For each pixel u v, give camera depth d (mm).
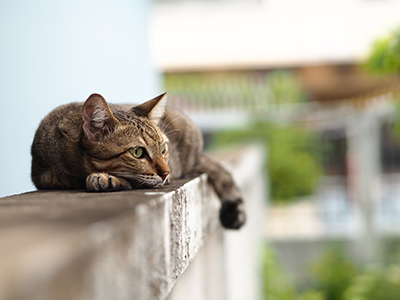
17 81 4020
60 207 1072
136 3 8180
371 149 11828
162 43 14859
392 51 4602
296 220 12469
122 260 833
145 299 974
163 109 2332
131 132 1949
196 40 14867
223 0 14969
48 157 2127
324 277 9328
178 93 14414
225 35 14867
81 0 5441
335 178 16062
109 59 6363
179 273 1381
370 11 14227
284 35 14695
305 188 13859
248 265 5461
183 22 14969
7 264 617
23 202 1257
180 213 1429
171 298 1553
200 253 2229
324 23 14445
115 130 1933
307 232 11328
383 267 9656
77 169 2074
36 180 2234
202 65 14781
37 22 4418
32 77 4301
